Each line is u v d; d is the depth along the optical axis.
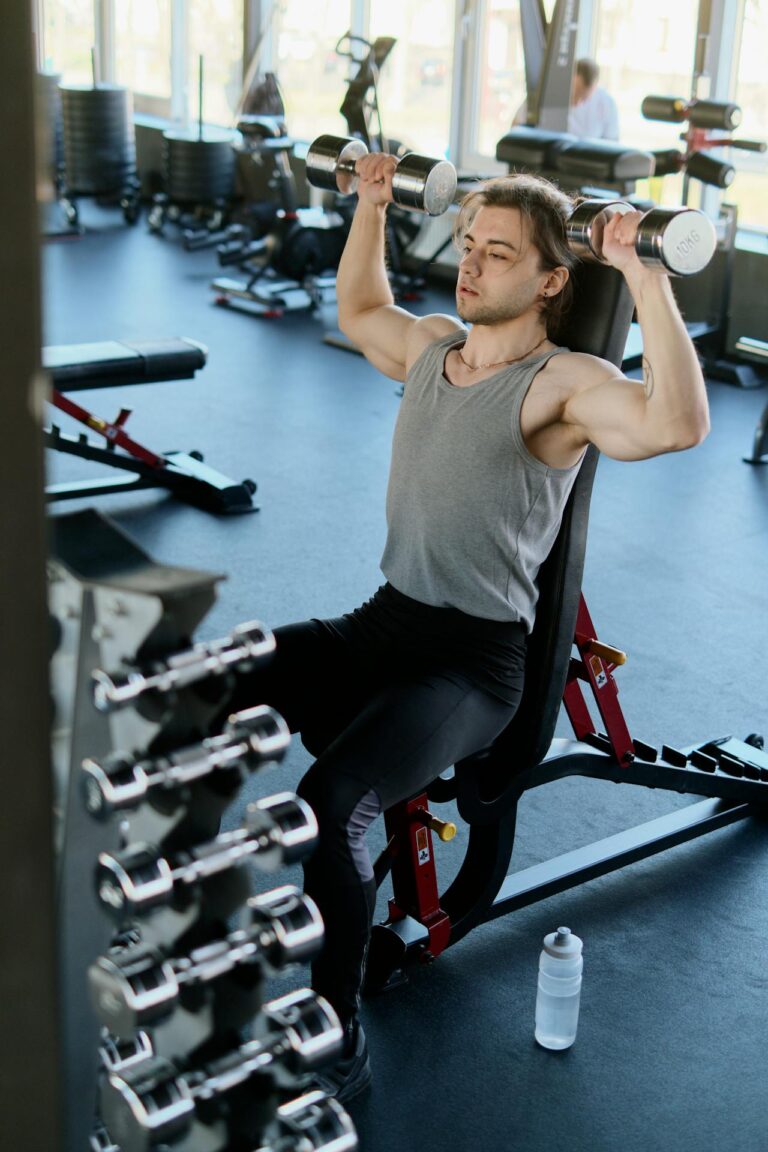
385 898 2.20
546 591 1.90
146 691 0.90
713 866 2.36
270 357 5.65
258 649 0.96
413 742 1.67
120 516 3.83
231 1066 1.00
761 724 2.83
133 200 8.51
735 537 3.90
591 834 2.41
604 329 1.82
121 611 0.88
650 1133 1.73
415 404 1.86
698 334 5.54
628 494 4.21
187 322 6.15
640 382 1.69
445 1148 1.68
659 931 2.15
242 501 3.91
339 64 8.02
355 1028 1.71
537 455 1.78
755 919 2.20
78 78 9.64
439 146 7.64
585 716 2.23
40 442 0.77
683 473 4.43
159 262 7.40
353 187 2.09
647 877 2.31
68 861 0.93
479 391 1.79
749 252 5.76
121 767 0.91
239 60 8.48
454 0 7.25
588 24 6.61
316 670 1.88
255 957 1.01
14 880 0.85
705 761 2.36
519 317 1.79
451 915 2.00
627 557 3.71
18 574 0.79
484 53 7.22
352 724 1.70
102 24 9.45
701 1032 1.92
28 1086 0.90
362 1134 1.70
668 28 6.31
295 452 4.47
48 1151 0.91
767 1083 1.83
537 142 5.21
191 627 0.92
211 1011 1.00
